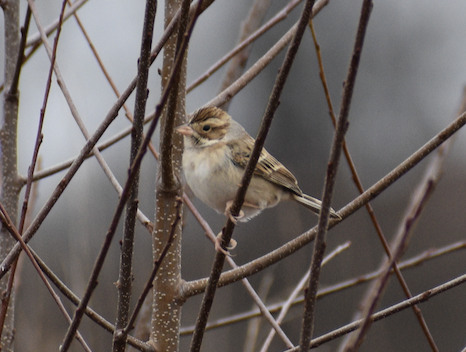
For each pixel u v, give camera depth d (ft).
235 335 53.06
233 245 28.04
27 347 35.19
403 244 16.79
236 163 30.99
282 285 56.29
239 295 56.08
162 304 26.22
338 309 55.06
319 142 77.61
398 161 74.69
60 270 43.14
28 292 37.60
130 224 19.88
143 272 45.27
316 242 17.81
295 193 33.65
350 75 16.69
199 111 31.65
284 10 30.42
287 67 18.86
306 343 17.85
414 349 60.23
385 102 80.23
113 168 59.88
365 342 51.75
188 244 58.75
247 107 80.74
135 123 19.61
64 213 45.80
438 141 23.89
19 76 25.99
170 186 25.99
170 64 27.07
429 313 61.62
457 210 69.56
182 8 19.65
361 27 16.22
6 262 20.71
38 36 29.37
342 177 71.00
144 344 24.30
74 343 36.52
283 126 79.56
